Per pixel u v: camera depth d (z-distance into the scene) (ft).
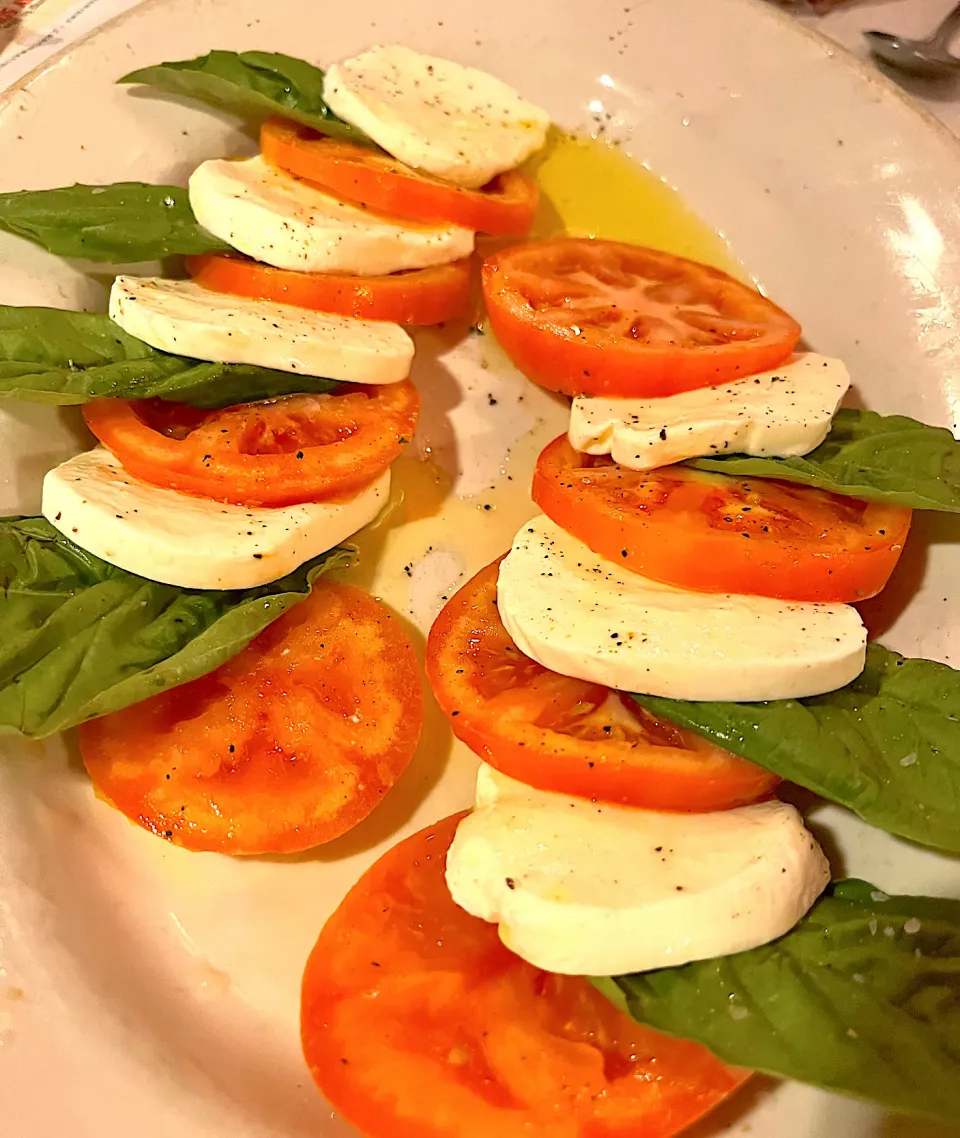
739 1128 0.58
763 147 0.84
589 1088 0.58
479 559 0.81
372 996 0.62
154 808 0.67
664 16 0.85
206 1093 0.59
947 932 0.60
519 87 0.87
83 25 0.92
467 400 0.84
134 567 0.66
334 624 0.74
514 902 0.58
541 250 0.82
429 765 0.75
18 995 0.58
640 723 0.66
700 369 0.73
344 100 0.79
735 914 0.57
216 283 0.76
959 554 0.71
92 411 0.71
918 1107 0.53
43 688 0.63
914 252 0.79
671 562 0.65
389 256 0.76
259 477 0.69
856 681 0.66
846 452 0.72
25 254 0.74
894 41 0.93
